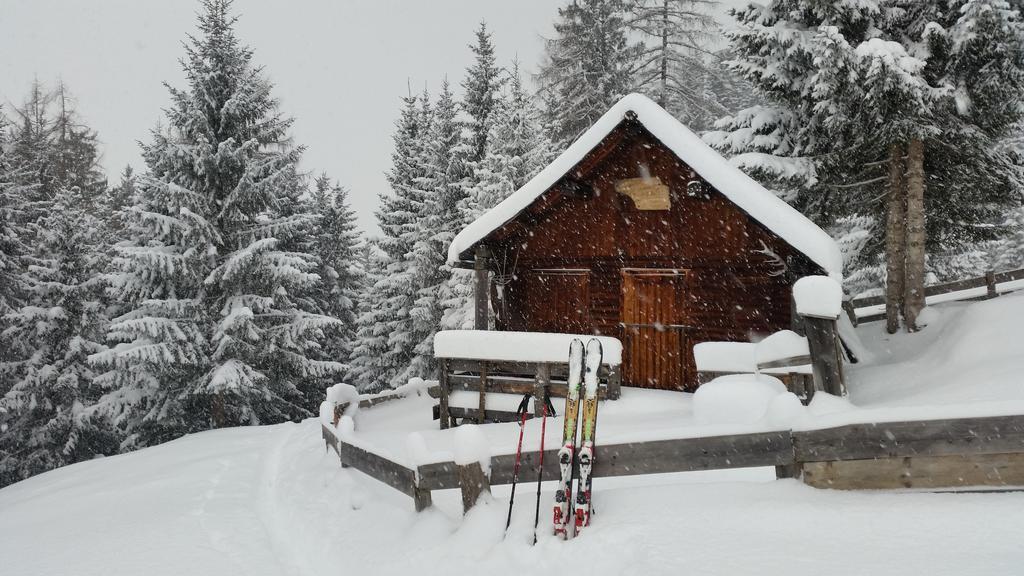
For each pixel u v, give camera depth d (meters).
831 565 3.39
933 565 3.22
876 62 10.94
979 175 13.37
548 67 26.77
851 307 15.34
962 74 12.23
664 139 10.72
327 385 29.33
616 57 26.05
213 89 19.48
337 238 32.03
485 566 4.51
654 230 12.02
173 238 18.59
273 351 19.78
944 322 12.31
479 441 5.22
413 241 24.42
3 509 8.76
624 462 4.70
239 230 19.44
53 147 33.09
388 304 25.39
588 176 12.61
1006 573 3.01
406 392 14.67
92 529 6.73
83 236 22.70
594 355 5.01
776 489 4.43
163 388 19.36
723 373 8.44
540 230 13.20
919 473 4.02
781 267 10.78
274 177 19.44
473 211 20.75
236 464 9.67
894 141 12.88
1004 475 3.79
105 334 22.77
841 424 4.12
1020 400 3.73
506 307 13.46
